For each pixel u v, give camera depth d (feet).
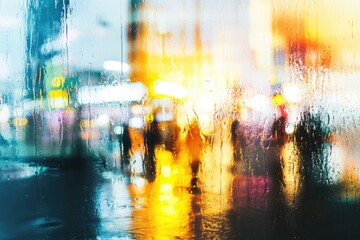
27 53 26.22
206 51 32.35
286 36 25.95
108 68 30.25
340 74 20.27
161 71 32.65
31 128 26.48
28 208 13.85
